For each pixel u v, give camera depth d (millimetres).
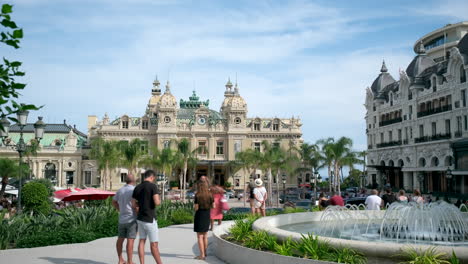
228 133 90250
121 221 10945
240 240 13055
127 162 65438
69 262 11922
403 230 16297
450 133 51594
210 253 13852
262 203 19281
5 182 36406
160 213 26328
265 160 62156
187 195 68688
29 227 17281
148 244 15695
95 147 67375
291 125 93062
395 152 65875
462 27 72688
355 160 59719
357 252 9906
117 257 12766
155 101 105125
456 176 49031
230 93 110438
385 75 77438
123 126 89625
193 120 92625
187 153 67375
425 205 16797
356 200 33750
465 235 15883
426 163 56906
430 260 8781
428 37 79250
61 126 94812
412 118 60938
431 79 56531
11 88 7059
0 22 6723
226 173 90438
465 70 48750
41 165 85875
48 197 29578
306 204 44375
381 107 72562
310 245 10109
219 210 18734
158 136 87688
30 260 12203
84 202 34156
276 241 11984
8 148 84062
